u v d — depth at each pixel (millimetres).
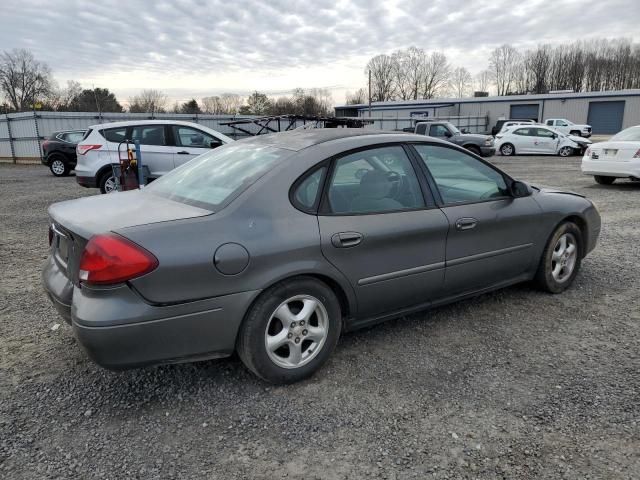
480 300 4199
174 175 3576
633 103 43094
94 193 11516
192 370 3098
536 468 2191
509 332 3586
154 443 2400
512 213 3822
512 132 23828
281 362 2855
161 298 2447
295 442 2400
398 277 3229
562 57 86250
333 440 2412
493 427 2486
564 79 85812
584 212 4348
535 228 4000
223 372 3070
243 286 2639
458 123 45875
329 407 2684
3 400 2764
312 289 2885
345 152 3119
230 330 2660
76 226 2609
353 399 2756
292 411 2652
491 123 50188
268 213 2760
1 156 24266
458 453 2301
